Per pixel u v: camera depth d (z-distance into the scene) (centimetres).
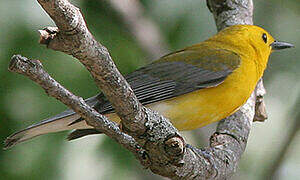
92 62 621
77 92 1080
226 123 1079
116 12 1218
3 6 1085
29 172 1088
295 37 1371
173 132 740
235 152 980
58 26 580
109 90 662
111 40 1185
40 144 1108
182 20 1296
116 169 1165
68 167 1121
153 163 768
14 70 588
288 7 1348
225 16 1235
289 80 1430
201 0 1310
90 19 1188
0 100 1074
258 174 1385
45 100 1088
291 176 1467
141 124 717
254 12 1366
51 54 1083
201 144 1371
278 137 1414
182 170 788
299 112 1346
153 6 1293
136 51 1229
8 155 1085
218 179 879
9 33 1077
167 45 1286
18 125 1074
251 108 1123
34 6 1097
